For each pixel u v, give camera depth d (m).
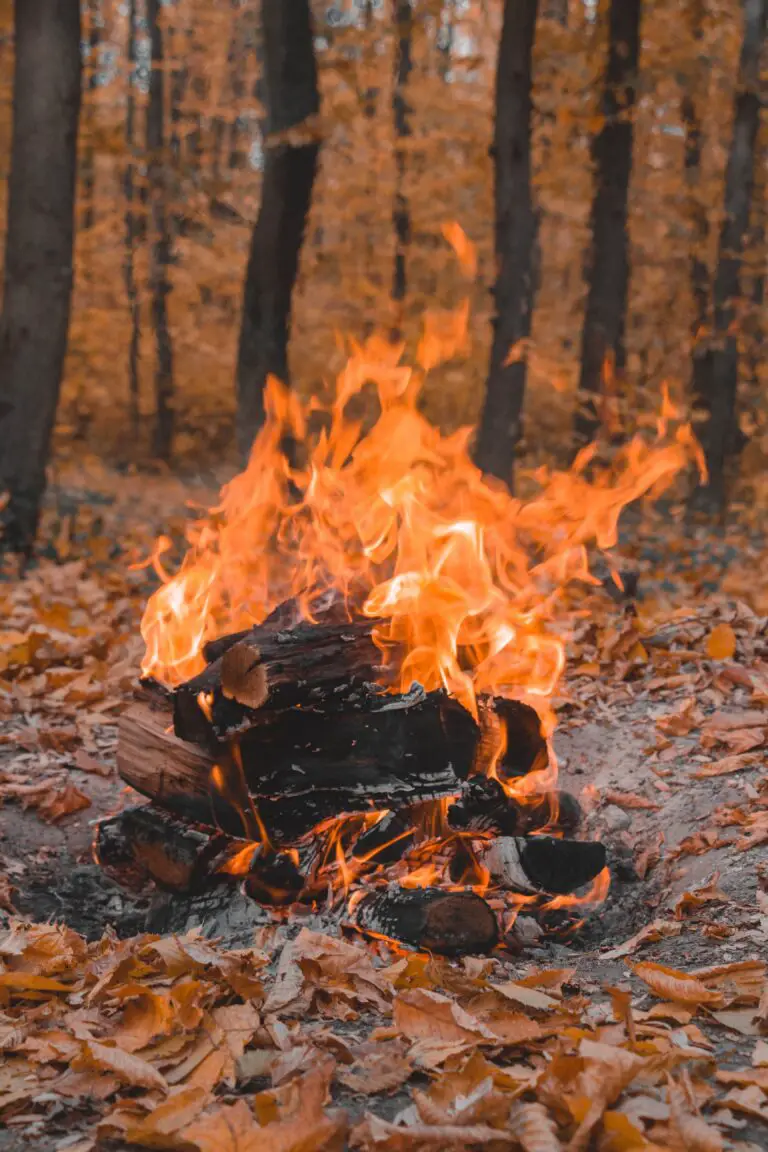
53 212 8.94
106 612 7.18
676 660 5.50
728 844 3.76
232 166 24.19
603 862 3.66
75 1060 2.38
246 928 3.49
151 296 22.83
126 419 25.20
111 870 3.86
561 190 14.30
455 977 2.85
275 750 3.38
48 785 4.46
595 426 13.45
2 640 5.99
